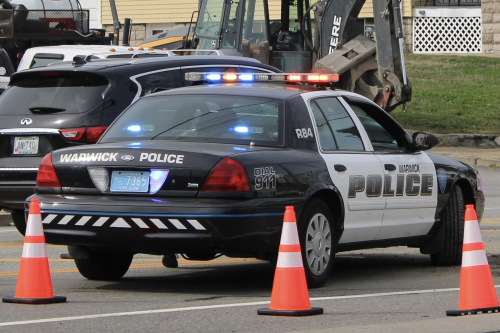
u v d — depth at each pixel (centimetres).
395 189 1475
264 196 1216
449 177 1602
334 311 1141
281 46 3534
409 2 6244
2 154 1833
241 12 3500
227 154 1221
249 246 1202
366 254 1822
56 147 1786
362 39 3459
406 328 998
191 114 1385
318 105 1411
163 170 1222
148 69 1939
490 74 5494
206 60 2105
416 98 4950
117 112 1841
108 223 1226
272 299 1114
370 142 1477
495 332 979
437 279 1470
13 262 1656
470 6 6244
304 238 1280
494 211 2544
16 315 1108
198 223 1180
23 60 2797
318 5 3525
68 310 1148
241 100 1384
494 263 1608
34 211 1205
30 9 3972
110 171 1256
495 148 4184
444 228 1603
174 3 6419
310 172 1299
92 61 1964
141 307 1175
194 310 1145
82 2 6600
